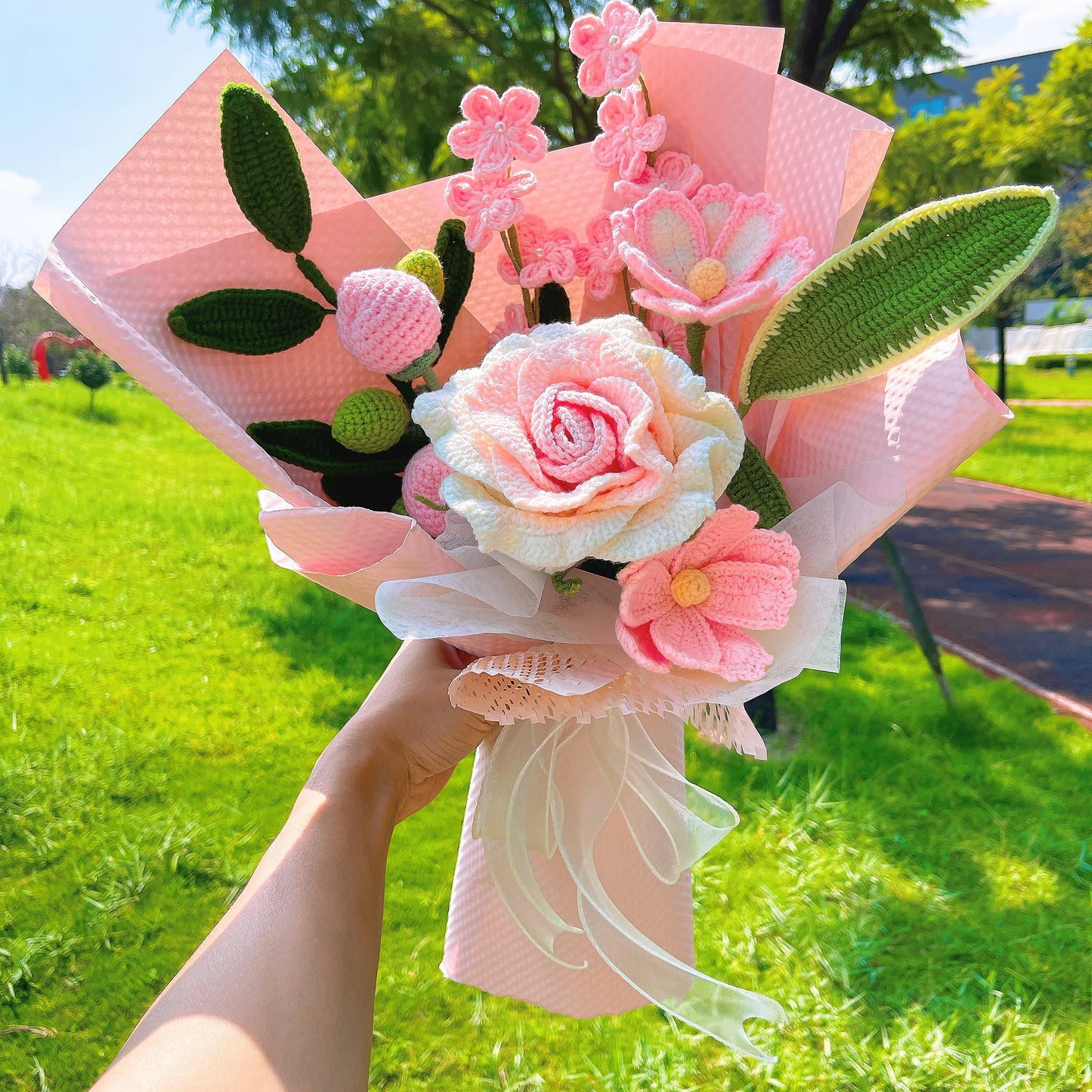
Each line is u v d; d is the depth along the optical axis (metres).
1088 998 1.39
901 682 2.47
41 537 3.27
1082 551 3.79
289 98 2.84
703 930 1.51
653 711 0.49
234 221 0.50
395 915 1.50
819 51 1.93
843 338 0.45
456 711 0.55
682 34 0.51
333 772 0.49
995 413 0.45
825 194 0.49
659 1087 1.20
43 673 2.32
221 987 0.38
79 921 1.48
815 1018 1.33
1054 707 2.39
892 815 1.84
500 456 0.41
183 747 2.02
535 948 0.61
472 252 0.51
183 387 0.45
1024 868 1.69
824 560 0.48
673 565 0.45
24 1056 1.25
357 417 0.47
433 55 2.72
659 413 0.41
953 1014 1.31
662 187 0.49
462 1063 1.26
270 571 3.13
